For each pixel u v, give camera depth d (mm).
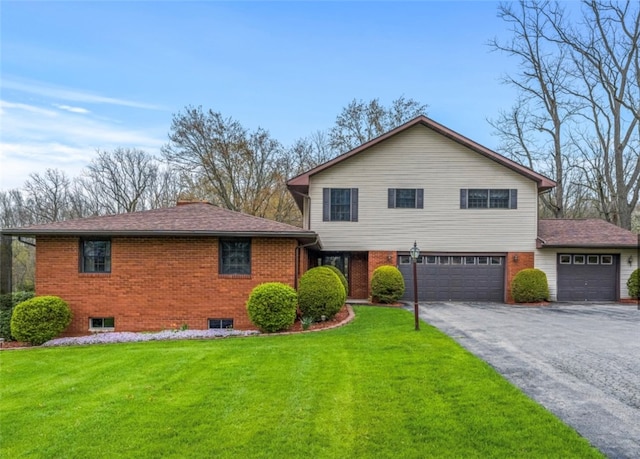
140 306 11672
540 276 16469
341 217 17562
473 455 3816
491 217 17328
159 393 5645
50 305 10734
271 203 31859
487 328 10344
